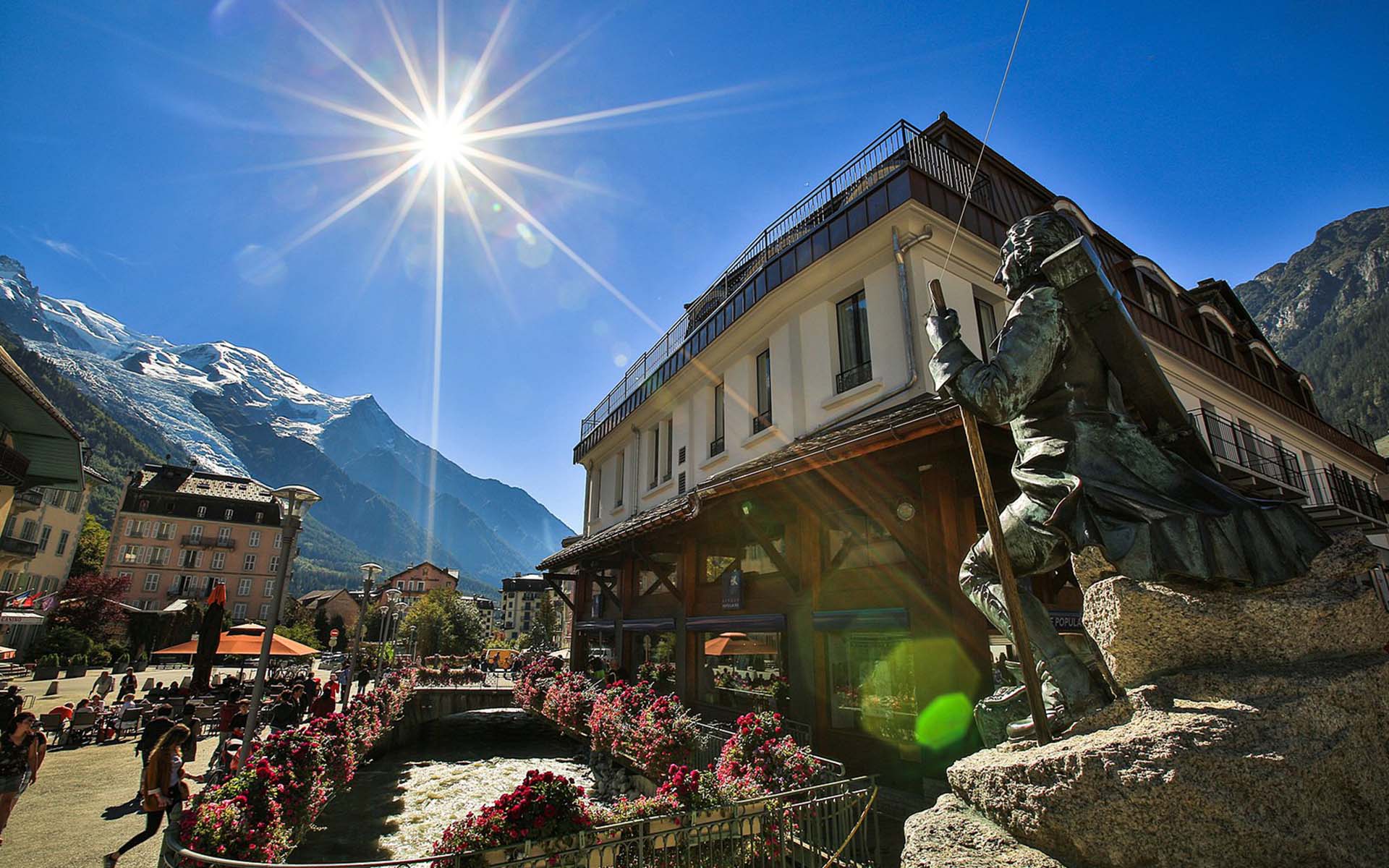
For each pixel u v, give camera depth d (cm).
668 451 1916
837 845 540
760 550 1201
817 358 1209
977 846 213
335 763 956
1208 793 177
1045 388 261
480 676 3344
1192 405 1492
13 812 961
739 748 644
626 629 1673
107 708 1877
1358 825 188
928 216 1049
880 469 792
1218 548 216
